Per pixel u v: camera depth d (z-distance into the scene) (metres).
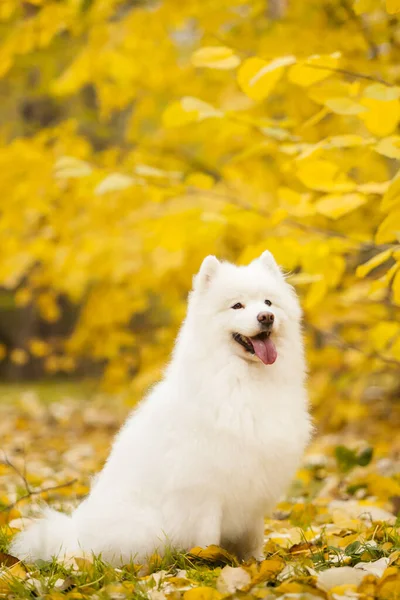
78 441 10.08
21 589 3.42
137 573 3.71
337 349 8.16
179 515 3.93
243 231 7.07
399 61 6.51
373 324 7.57
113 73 7.23
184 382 4.05
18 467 7.59
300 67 4.15
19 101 13.71
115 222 7.91
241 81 4.19
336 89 4.20
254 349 3.96
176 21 6.97
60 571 3.76
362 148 5.20
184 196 6.68
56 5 6.60
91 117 9.84
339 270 5.51
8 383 20.20
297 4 6.77
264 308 4.02
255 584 3.30
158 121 8.95
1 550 4.35
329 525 4.86
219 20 6.74
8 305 19.73
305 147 5.06
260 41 6.62
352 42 6.32
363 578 3.18
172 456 3.93
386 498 5.82
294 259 5.55
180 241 6.12
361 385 8.06
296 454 4.07
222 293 4.16
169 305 9.05
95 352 9.67
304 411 4.23
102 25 7.20
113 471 4.21
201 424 3.90
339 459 6.75
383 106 3.89
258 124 5.25
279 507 5.80
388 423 9.46
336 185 4.73
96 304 9.06
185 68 7.57
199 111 4.78
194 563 3.84
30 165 7.19
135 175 5.95
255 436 3.90
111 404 13.32
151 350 9.28
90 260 7.69
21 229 8.12
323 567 3.71
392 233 3.99
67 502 6.02
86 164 5.83
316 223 7.23
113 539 3.92
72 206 8.03
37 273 9.54
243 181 6.79
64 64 9.52
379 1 4.89
